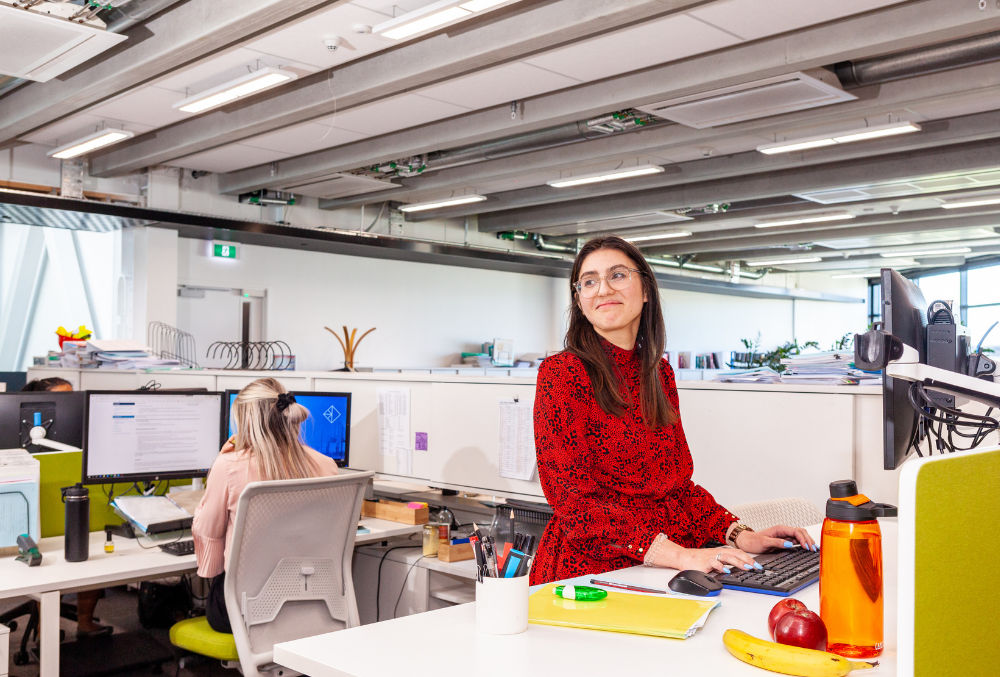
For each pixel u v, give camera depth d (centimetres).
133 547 263
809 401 211
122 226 827
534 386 265
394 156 685
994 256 1320
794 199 917
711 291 1429
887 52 454
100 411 292
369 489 319
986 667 86
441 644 98
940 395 135
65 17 409
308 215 954
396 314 1065
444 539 271
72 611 387
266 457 241
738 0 404
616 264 148
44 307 1027
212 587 241
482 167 785
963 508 84
